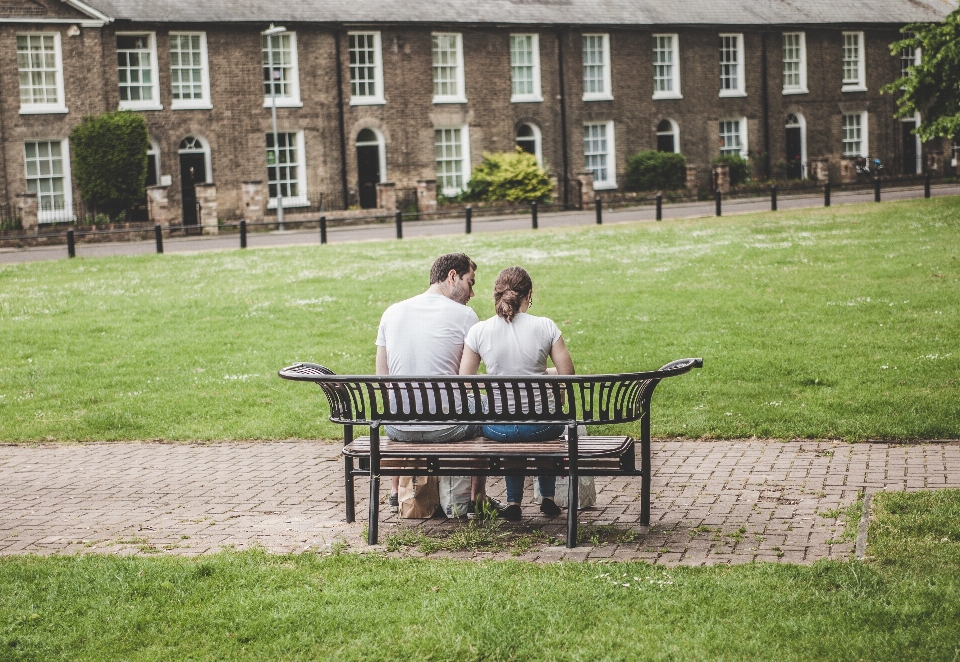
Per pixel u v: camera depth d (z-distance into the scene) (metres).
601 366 12.94
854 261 20.75
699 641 5.25
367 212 40.50
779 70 51.72
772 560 6.46
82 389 12.81
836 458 8.89
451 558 6.70
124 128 36.19
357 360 13.97
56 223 36.00
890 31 54.75
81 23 36.62
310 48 41.16
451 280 7.88
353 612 5.73
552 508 7.62
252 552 6.81
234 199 40.06
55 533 7.57
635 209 41.66
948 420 9.71
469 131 44.72
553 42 46.19
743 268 20.61
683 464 8.95
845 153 54.44
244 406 11.80
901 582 5.80
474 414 7.08
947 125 30.48
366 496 8.39
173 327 16.64
